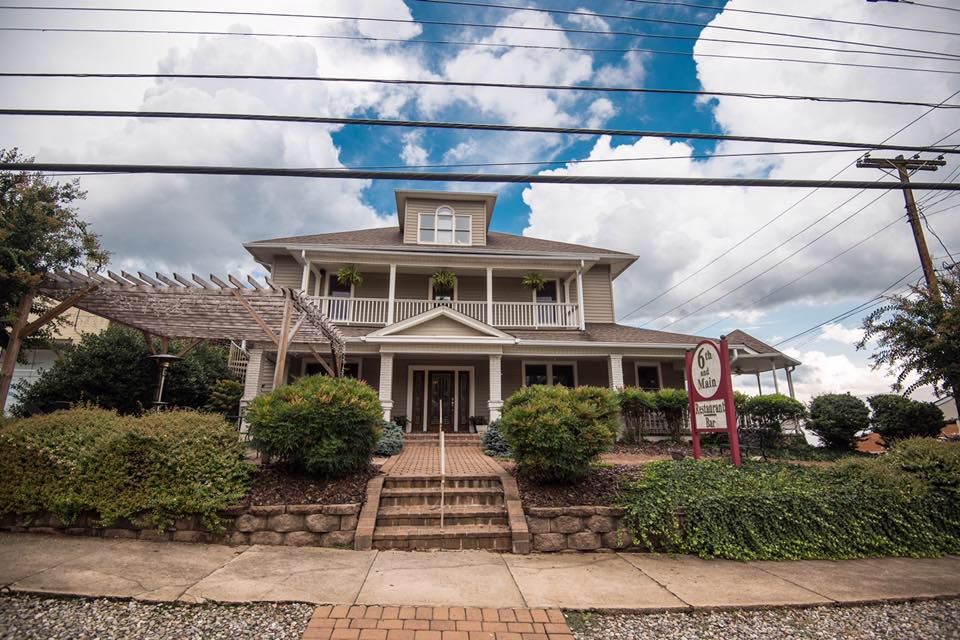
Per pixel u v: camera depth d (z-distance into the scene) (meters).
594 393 6.93
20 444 5.45
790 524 5.79
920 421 12.27
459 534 5.46
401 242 16.97
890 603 4.19
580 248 17.89
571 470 6.23
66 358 11.91
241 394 13.70
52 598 3.68
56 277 7.11
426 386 15.61
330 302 15.03
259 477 6.11
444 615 3.61
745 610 3.95
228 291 7.41
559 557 5.28
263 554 4.96
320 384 6.65
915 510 6.27
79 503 5.23
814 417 13.45
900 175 11.07
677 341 14.89
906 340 8.74
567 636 3.36
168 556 4.76
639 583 4.48
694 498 5.83
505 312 16.14
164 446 5.58
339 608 3.66
